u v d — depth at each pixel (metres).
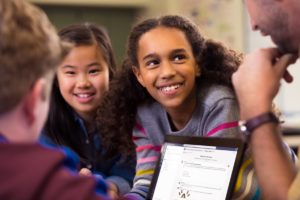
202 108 1.44
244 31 4.22
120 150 1.70
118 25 4.84
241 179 1.22
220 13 4.33
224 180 1.16
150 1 4.85
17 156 0.64
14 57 0.67
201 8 4.43
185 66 1.41
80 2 4.69
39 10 0.75
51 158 0.64
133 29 1.50
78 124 1.82
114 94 1.64
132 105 1.61
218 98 1.41
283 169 0.91
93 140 1.81
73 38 1.79
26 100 0.70
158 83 1.42
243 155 1.16
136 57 1.49
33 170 0.62
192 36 1.46
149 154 1.53
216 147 1.21
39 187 0.61
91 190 0.64
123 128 1.64
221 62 1.49
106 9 4.81
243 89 0.99
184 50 1.41
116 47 4.79
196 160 1.23
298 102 3.94
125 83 1.61
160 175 1.28
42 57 0.70
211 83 1.48
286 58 0.99
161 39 1.41
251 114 0.96
